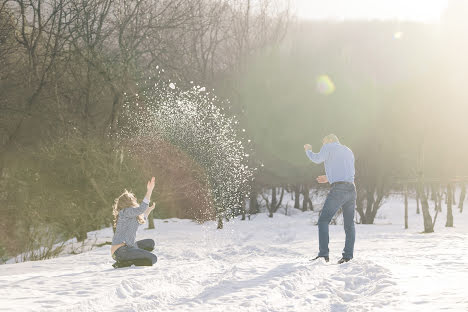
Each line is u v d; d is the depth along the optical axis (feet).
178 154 70.54
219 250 41.22
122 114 77.36
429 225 77.15
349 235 24.13
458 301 12.66
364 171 112.88
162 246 47.80
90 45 79.25
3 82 80.33
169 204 93.61
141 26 86.38
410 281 16.43
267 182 120.88
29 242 55.16
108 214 68.28
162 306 14.35
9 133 78.28
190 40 115.85
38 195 63.82
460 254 29.12
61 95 82.53
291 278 18.16
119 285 17.51
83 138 72.28
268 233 72.33
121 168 68.39
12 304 14.76
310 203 140.46
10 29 81.41
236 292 16.11
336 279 18.30
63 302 15.14
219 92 115.96
